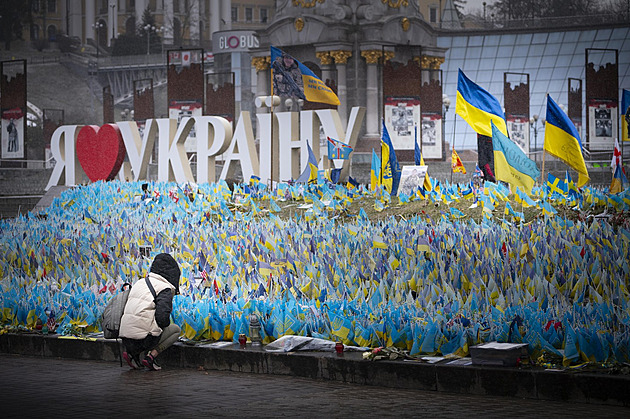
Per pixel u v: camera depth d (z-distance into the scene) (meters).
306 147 25.83
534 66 84.44
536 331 8.27
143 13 96.44
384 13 69.31
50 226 18.75
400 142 60.62
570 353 7.87
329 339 9.74
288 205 21.45
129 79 96.94
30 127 93.00
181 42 96.75
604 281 9.83
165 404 7.79
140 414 7.34
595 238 11.57
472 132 85.12
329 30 68.56
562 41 83.06
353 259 11.87
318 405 7.66
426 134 62.94
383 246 11.88
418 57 70.19
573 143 16.95
